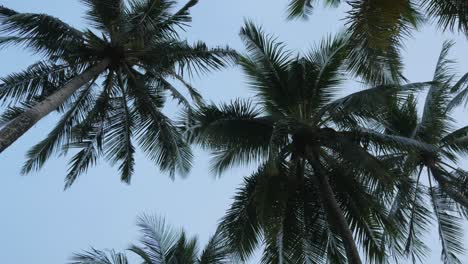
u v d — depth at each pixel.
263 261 14.57
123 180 17.39
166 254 16.41
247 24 17.36
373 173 14.06
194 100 16.97
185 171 17.34
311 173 16.12
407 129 18.81
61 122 16.95
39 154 17.22
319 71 16.72
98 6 15.91
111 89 16.59
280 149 15.44
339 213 14.16
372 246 14.52
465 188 17.91
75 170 17.38
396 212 17.19
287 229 15.00
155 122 16.83
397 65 11.86
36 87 15.42
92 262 14.50
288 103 16.78
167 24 16.89
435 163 18.77
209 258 15.84
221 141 16.09
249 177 16.00
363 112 14.91
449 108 18.64
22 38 15.14
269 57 17.02
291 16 14.20
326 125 15.97
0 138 11.55
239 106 15.87
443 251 17.73
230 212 15.68
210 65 16.86
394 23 8.99
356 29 9.09
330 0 13.72
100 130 17.23
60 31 15.22
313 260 14.93
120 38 15.83
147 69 16.67
